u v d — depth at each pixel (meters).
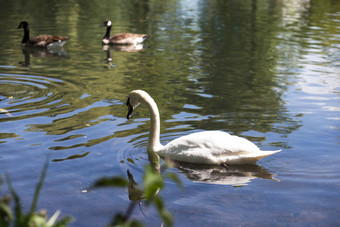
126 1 32.34
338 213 5.18
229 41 18.16
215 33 19.95
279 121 8.67
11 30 20.64
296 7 29.28
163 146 7.14
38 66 13.96
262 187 5.87
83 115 8.98
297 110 9.47
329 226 4.89
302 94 10.84
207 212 5.19
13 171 6.17
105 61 14.76
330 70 13.48
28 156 6.73
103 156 6.81
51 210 5.15
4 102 9.88
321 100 10.30
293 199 5.54
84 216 5.04
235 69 13.52
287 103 10.04
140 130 8.12
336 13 26.55
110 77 12.51
